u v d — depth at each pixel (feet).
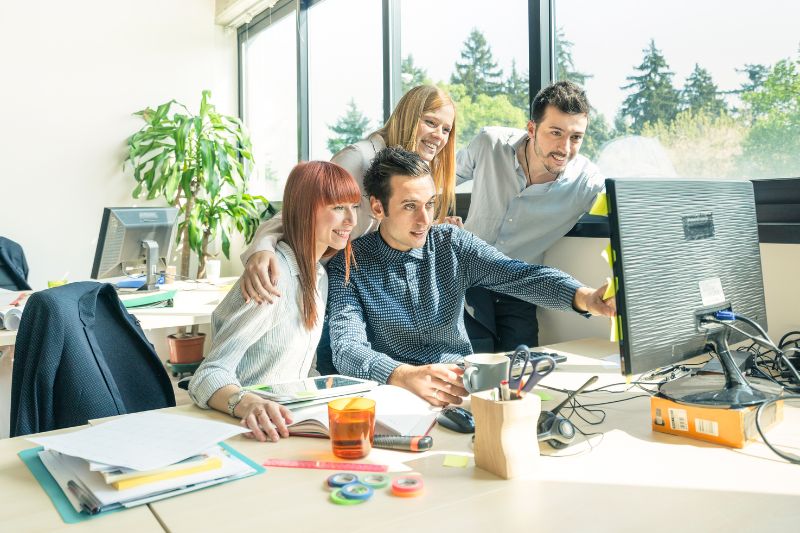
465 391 4.65
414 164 5.70
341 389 4.61
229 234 17.24
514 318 8.09
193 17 17.17
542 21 9.00
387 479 3.34
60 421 4.76
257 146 17.92
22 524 2.88
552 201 7.92
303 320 5.25
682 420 3.91
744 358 4.79
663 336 3.79
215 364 4.76
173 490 3.18
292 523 2.86
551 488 3.21
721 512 2.92
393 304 5.96
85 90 15.90
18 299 8.81
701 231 4.11
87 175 16.03
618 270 3.66
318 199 5.09
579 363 5.96
